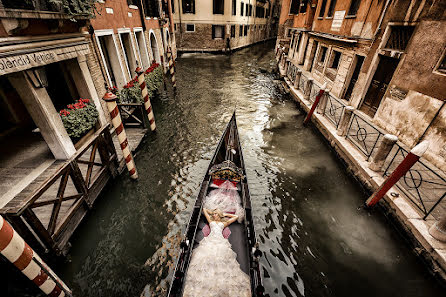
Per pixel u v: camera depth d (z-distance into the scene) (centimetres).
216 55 2331
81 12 445
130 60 942
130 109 782
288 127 828
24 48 350
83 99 533
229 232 329
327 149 678
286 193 514
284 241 406
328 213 462
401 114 555
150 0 1197
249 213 364
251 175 570
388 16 611
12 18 321
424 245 335
